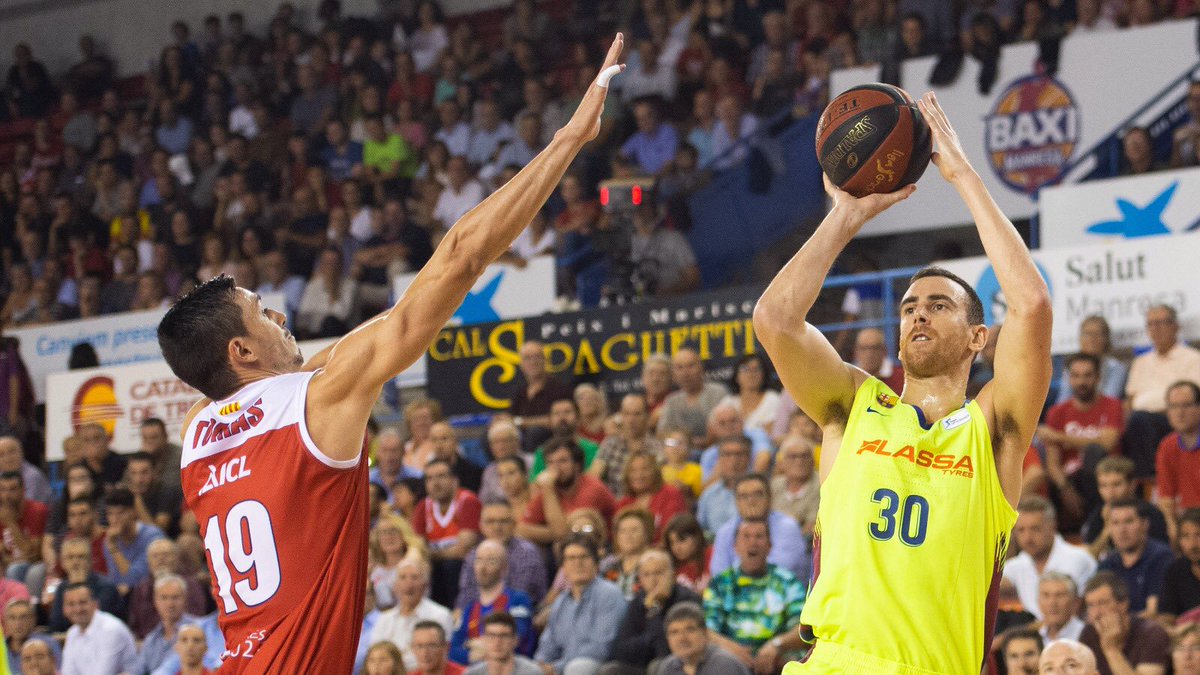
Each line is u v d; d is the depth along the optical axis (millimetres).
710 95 22062
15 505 17375
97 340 21172
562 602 13047
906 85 19922
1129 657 11047
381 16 27281
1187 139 18406
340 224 22938
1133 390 14906
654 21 23797
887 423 5727
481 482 16109
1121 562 12320
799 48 22250
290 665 5031
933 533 5488
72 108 29219
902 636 5414
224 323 5379
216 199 25328
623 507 14781
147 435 17578
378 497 15531
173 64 28031
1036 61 19297
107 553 15977
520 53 24922
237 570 5156
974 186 5801
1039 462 13992
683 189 21312
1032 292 5543
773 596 12297
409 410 17234
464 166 22828
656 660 12250
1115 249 15633
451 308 5090
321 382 5121
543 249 20578
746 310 16922
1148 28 18859
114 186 26641
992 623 5598
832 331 17766
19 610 14469
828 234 5938
